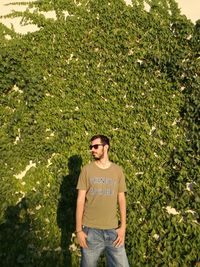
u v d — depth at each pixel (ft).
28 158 19.57
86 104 20.48
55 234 17.26
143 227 17.02
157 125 19.36
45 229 17.48
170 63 19.94
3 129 20.45
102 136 12.59
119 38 21.39
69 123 20.12
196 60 19.88
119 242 12.05
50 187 18.67
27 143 19.75
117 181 12.48
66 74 21.29
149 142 19.12
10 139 20.11
